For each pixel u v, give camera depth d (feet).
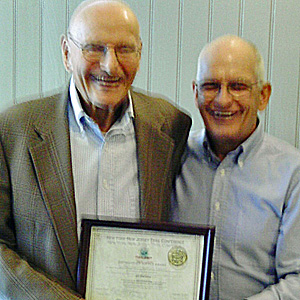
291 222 3.91
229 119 3.88
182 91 5.53
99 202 3.75
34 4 5.51
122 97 3.60
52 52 5.56
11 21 5.56
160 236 3.54
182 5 5.42
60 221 3.56
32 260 3.64
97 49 3.44
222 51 3.83
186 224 3.55
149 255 3.54
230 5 5.36
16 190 3.60
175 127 4.26
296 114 5.43
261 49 5.38
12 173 3.62
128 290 3.56
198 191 4.21
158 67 5.53
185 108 5.54
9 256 3.56
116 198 3.78
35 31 5.55
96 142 3.81
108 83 3.49
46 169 3.60
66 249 3.57
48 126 3.69
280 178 3.99
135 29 3.51
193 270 3.53
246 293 4.01
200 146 4.27
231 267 4.02
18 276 3.46
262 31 5.36
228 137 3.94
